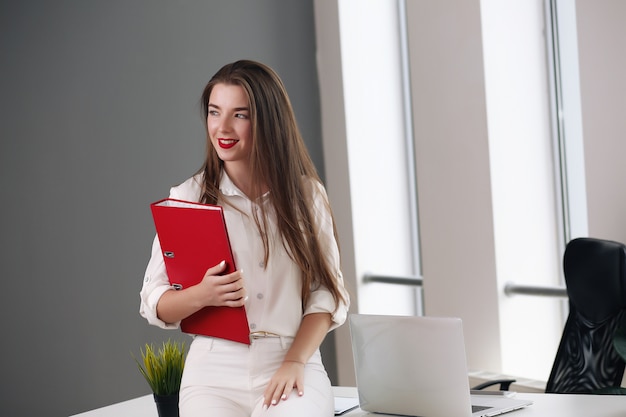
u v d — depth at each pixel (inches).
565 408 86.0
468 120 177.0
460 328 81.3
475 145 175.9
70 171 178.5
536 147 178.2
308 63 212.4
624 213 159.2
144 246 187.5
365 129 209.9
